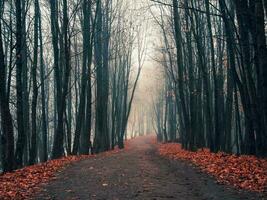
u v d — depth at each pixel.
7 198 11.22
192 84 31.31
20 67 18.62
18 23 18.12
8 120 16.58
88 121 32.94
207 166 16.66
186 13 28.67
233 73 19.27
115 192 11.72
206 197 10.54
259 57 14.84
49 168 18.02
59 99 26.92
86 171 16.92
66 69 26.56
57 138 26.56
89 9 30.70
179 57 31.75
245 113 19.16
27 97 30.83
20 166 18.72
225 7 16.97
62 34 29.27
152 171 16.56
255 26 15.84
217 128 24.97
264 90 14.92
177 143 53.75
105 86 41.59
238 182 12.36
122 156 27.20
